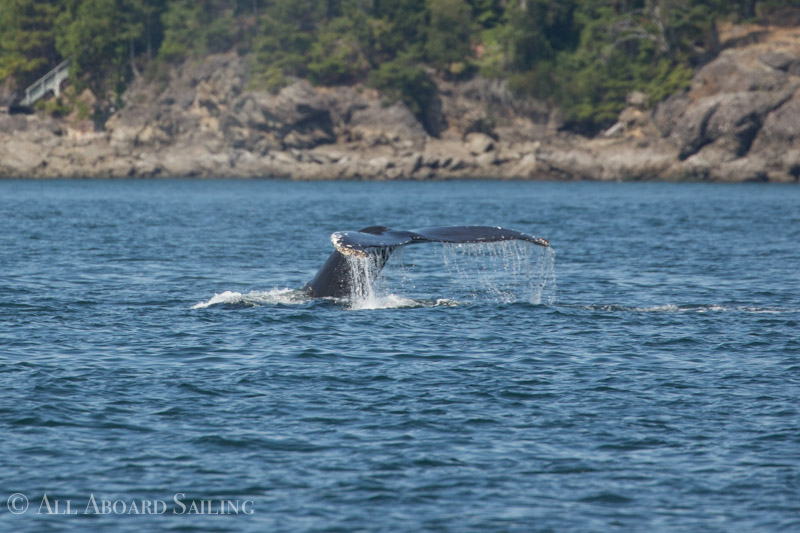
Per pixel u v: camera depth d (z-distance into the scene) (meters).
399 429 54.09
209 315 85.94
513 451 50.81
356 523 42.41
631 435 53.28
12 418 55.06
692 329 81.50
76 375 64.50
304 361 69.00
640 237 180.88
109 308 90.75
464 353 72.00
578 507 44.16
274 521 42.56
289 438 52.56
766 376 65.75
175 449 50.78
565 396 60.72
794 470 48.19
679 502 44.66
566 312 88.75
